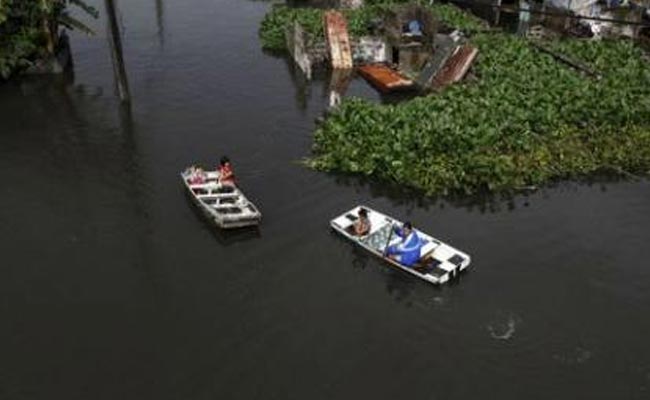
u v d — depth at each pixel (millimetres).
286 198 27094
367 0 49031
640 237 24969
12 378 18609
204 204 25406
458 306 21344
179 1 54844
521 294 21891
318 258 23484
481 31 42719
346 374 18828
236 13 51906
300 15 45625
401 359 19359
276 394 18188
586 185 28328
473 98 32438
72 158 30359
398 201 26969
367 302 21484
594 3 42562
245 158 30250
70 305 21328
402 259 22484
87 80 39219
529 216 26094
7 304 21328
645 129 31266
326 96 37156
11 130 33156
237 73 40188
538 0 44875
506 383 18594
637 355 19594
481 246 24219
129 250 23953
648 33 42875
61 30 45219
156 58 42469
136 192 27562
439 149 28594
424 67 38656
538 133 30656
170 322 20625
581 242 24562
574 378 18797
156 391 18250
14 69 39031
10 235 24781
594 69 36406
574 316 21016
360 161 28797
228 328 20391
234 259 23406
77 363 19141
